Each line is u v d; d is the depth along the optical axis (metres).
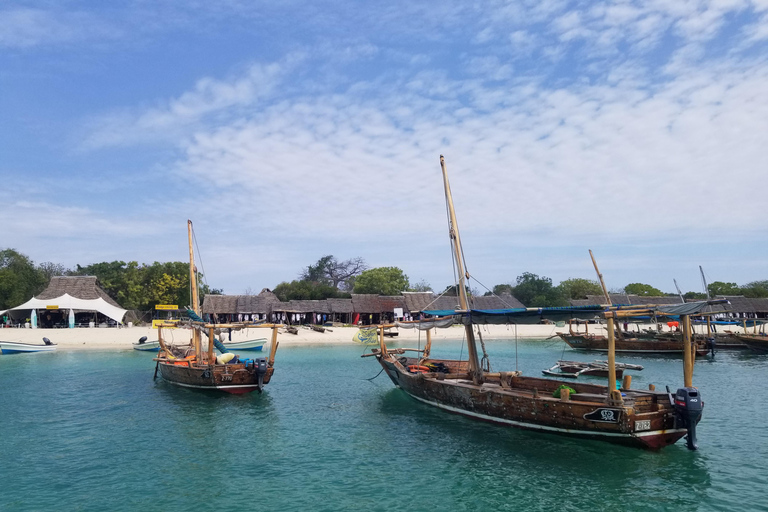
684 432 14.96
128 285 72.56
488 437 17.08
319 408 21.92
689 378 15.16
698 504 11.95
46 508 11.83
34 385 27.67
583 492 12.64
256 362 23.98
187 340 51.41
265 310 68.75
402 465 14.67
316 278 114.69
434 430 18.17
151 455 15.66
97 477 13.82
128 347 48.00
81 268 87.31
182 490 12.91
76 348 47.19
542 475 13.73
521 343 56.25
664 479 13.34
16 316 63.81
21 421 19.72
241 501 12.23
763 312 73.81
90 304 61.94
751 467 14.13
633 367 30.05
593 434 15.26
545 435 16.45
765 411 20.59
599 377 30.08
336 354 43.44
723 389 25.64
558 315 17.30
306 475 13.96
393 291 81.50
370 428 18.59
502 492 12.70
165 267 73.00
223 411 21.36
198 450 16.14
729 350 46.34
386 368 24.88
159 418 20.17
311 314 71.25
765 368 33.78
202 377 24.00
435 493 12.70
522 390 19.31
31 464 14.86
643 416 14.48
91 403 22.92
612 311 15.69
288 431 18.28
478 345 53.34
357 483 13.36
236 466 14.67
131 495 12.59
